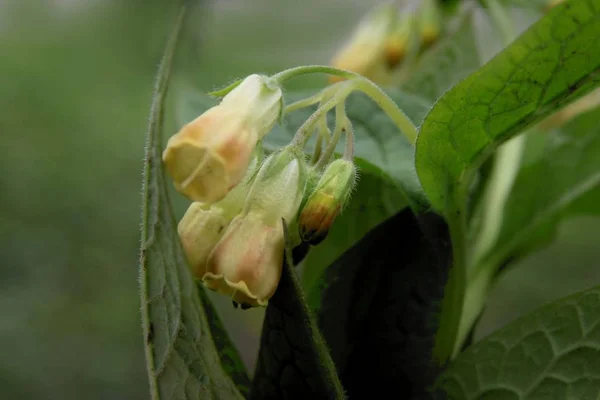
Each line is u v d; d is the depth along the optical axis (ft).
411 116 0.78
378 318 0.69
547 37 0.61
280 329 0.63
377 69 0.96
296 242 0.65
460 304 0.70
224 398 0.61
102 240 2.08
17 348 1.84
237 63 1.83
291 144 0.65
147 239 0.59
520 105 0.64
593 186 0.83
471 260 0.79
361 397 0.70
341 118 0.67
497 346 0.67
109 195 2.14
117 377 1.91
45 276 2.00
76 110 2.19
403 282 0.69
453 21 0.98
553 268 1.78
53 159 2.12
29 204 2.06
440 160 0.67
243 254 0.62
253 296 0.62
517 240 0.82
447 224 0.69
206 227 0.63
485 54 1.04
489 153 0.67
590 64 0.62
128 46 1.99
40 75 2.18
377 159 0.74
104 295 2.02
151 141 0.58
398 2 0.97
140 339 1.99
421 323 0.69
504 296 1.78
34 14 2.26
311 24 1.96
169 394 0.61
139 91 2.14
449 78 0.87
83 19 2.16
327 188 0.64
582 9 0.60
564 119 0.88
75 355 1.90
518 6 0.92
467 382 0.67
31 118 2.16
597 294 0.65
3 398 1.77
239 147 0.62
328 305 0.70
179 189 0.61
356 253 0.70
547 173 0.83
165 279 0.60
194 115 0.82
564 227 1.69
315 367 0.63
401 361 0.69
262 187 0.63
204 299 0.67
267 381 0.65
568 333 0.65
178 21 0.59
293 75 0.66
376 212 0.77
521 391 0.66
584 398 0.64
